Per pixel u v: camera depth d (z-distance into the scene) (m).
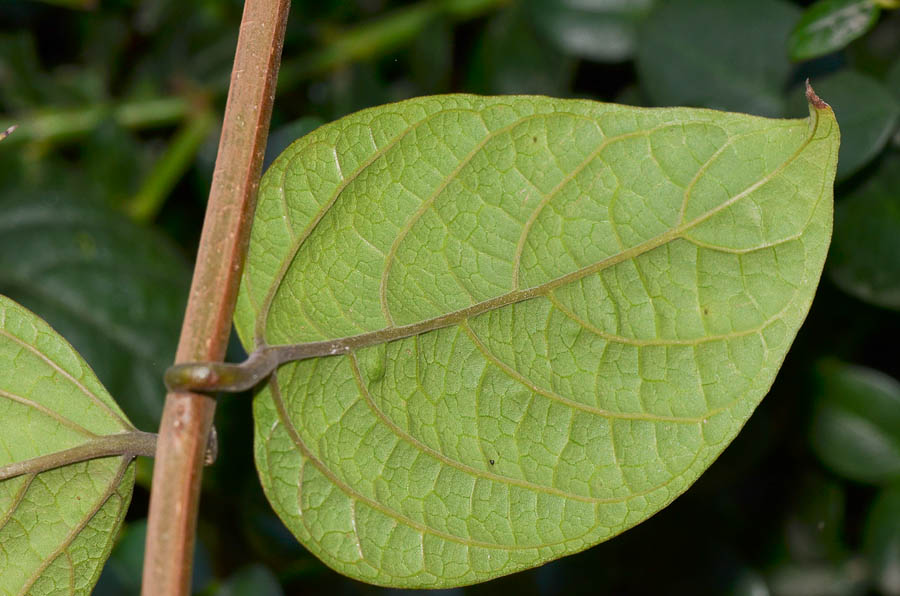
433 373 0.47
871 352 0.59
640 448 0.46
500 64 0.61
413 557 0.47
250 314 0.47
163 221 0.70
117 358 0.59
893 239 0.54
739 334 0.46
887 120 0.53
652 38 0.57
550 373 0.47
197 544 0.61
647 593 0.59
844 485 0.60
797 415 0.58
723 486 0.58
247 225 0.47
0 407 0.47
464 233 0.47
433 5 0.63
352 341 0.47
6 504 0.47
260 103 0.47
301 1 0.64
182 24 0.67
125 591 0.59
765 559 0.60
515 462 0.47
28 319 0.47
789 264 0.46
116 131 0.66
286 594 0.59
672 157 0.46
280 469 0.47
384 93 0.66
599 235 0.46
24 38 0.68
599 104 0.46
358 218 0.47
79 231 0.61
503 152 0.46
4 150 0.66
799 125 0.45
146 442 0.47
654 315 0.46
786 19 0.56
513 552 0.47
